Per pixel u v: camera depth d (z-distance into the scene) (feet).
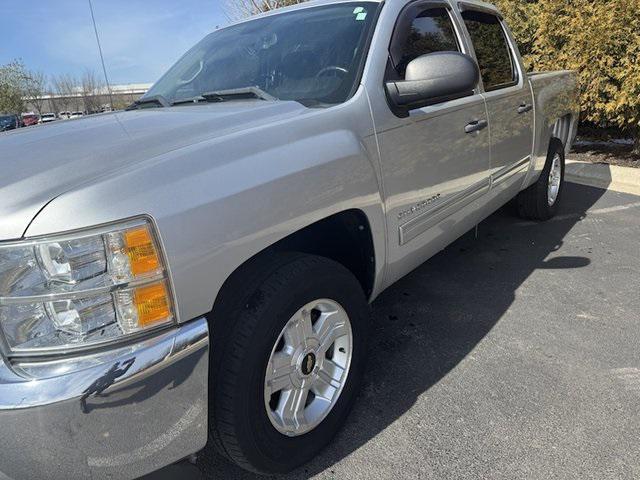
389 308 11.48
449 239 10.30
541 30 25.00
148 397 4.96
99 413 4.69
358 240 7.72
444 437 7.52
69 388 4.53
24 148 6.17
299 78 8.50
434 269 13.51
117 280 4.79
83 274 4.66
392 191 7.90
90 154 5.60
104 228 4.73
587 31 22.35
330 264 6.84
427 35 9.70
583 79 23.09
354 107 7.43
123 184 4.95
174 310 5.11
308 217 6.36
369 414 8.09
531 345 9.78
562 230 16.01
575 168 23.09
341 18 9.11
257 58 9.43
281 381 6.56
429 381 8.84
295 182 6.18
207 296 5.33
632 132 24.91
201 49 11.02
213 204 5.37
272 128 6.39
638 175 21.34
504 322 10.68
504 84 12.17
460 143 9.65
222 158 5.70
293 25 9.66
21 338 4.65
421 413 8.04
